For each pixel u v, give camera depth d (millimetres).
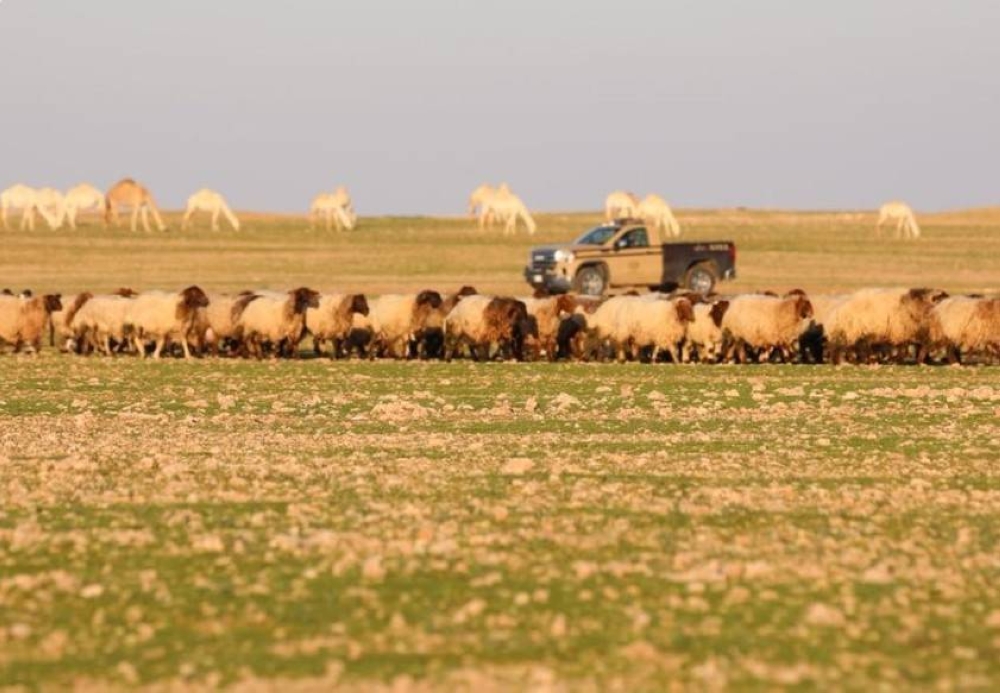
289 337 142500
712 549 53688
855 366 132875
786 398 105812
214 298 147750
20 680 38875
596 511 60906
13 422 92812
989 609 45875
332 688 38094
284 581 48906
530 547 53906
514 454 77562
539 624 43938
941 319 131625
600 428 89062
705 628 43625
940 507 62531
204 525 57875
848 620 44531
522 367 132875
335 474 70500
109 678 39062
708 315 136875
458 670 39562
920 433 86125
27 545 54062
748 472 71562
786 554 52969
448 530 56531
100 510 61062
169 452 78500
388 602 46438
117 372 128875
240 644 42125
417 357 145125
